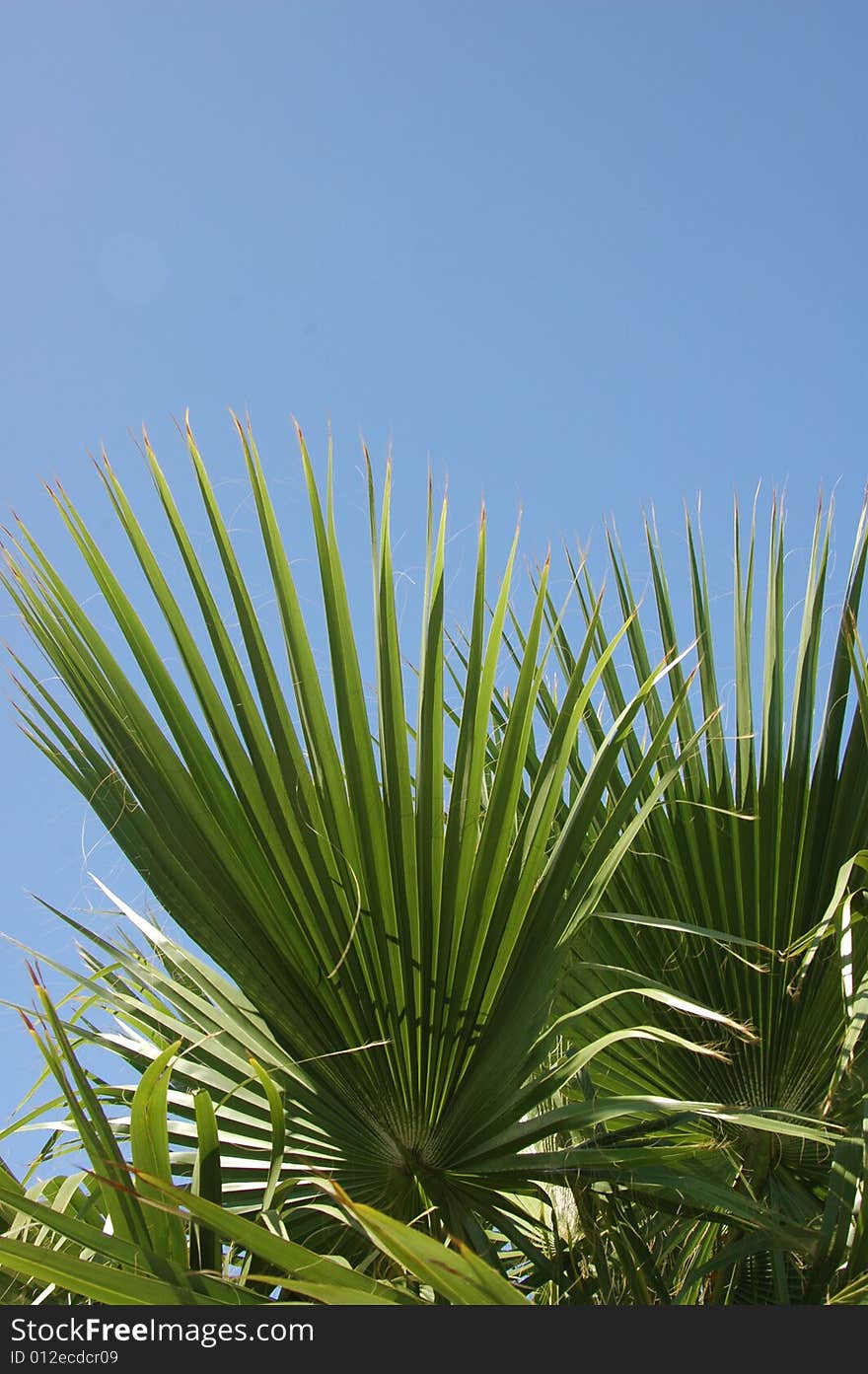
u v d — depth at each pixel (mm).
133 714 2215
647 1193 2166
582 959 2352
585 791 2188
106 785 2203
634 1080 2365
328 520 2236
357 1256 2162
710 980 2348
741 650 2568
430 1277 1745
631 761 2535
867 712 2299
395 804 2197
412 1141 2154
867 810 2381
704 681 2594
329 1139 2148
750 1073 2309
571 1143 2451
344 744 2213
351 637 2229
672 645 2645
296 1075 2150
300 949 2199
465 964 2164
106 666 2213
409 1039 2164
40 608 2229
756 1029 2318
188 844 2205
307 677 2223
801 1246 2045
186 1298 1804
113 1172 1883
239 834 2211
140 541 2227
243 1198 2107
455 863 2178
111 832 2203
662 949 2371
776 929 2373
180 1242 1893
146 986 2250
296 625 2229
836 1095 2188
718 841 2418
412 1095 2158
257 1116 2148
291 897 2201
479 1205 2176
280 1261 1762
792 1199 2252
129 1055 2240
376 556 2256
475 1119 2127
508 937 2168
